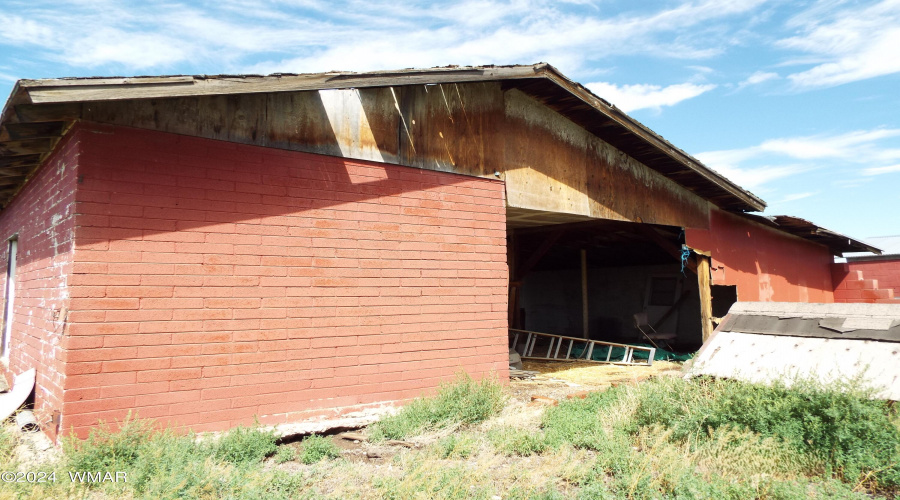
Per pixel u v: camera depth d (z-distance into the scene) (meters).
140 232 4.87
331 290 5.89
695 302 14.09
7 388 7.12
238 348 5.29
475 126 7.30
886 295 14.35
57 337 4.84
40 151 5.64
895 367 4.59
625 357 10.51
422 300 6.54
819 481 3.95
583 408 5.97
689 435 4.60
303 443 5.16
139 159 4.91
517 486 3.92
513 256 11.49
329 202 5.97
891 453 3.98
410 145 6.66
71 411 4.46
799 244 13.73
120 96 4.28
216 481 3.91
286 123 5.79
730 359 5.53
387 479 4.11
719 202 10.94
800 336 5.34
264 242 5.52
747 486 3.71
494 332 7.12
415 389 6.37
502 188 7.44
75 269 4.55
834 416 4.21
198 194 5.20
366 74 5.60
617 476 4.11
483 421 5.85
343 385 5.87
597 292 16.44
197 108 5.27
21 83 3.90
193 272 5.11
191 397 5.02
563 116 8.39
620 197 9.11
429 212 6.71
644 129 8.34
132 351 4.77
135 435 4.49
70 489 3.68
